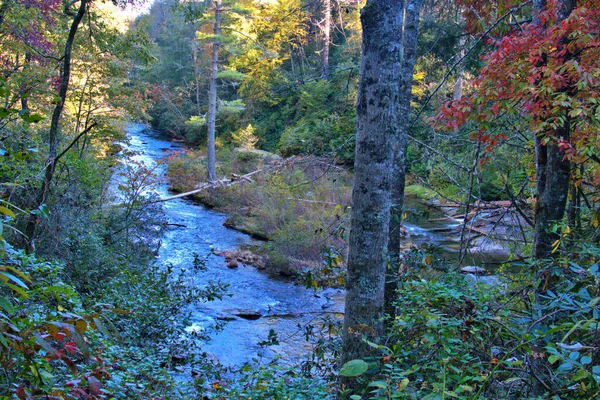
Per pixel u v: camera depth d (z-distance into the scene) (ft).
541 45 12.53
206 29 90.07
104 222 33.58
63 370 9.21
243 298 33.04
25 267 12.56
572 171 16.75
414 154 34.47
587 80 11.68
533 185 21.42
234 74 78.43
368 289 11.40
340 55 81.15
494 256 35.99
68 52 24.73
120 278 22.95
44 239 22.99
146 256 34.71
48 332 5.81
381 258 11.50
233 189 60.49
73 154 26.94
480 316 10.02
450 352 8.61
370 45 11.16
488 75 13.48
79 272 23.73
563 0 13.57
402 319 11.04
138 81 40.01
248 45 65.72
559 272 11.50
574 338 8.25
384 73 11.09
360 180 11.48
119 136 39.63
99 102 39.60
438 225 49.78
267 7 51.08
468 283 14.83
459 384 7.68
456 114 14.19
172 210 56.24
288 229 41.52
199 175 66.80
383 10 10.96
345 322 11.75
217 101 90.68
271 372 14.56
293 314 30.66
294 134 69.72
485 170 45.09
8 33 31.04
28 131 22.13
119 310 6.88
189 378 17.37
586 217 18.34
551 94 12.78
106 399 8.79
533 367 8.51
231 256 41.37
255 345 25.22
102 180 38.70
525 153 21.97
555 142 14.02
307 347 25.22
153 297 21.17
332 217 43.86
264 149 86.02
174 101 105.29
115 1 30.07
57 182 25.80
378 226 11.41
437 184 41.98
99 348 12.08
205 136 98.37
